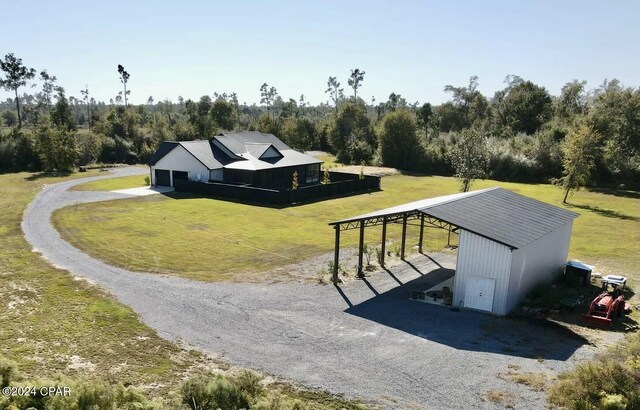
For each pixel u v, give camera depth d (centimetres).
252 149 4972
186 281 2036
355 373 1304
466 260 1841
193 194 4269
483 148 4600
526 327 1661
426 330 1617
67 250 2433
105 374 1238
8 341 1398
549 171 6144
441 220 1858
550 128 7038
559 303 1842
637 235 3189
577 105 9238
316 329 1594
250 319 1658
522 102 9069
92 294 1822
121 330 1520
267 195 3950
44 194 4138
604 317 1680
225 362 1343
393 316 1733
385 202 4141
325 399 1166
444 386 1242
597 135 4494
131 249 2497
